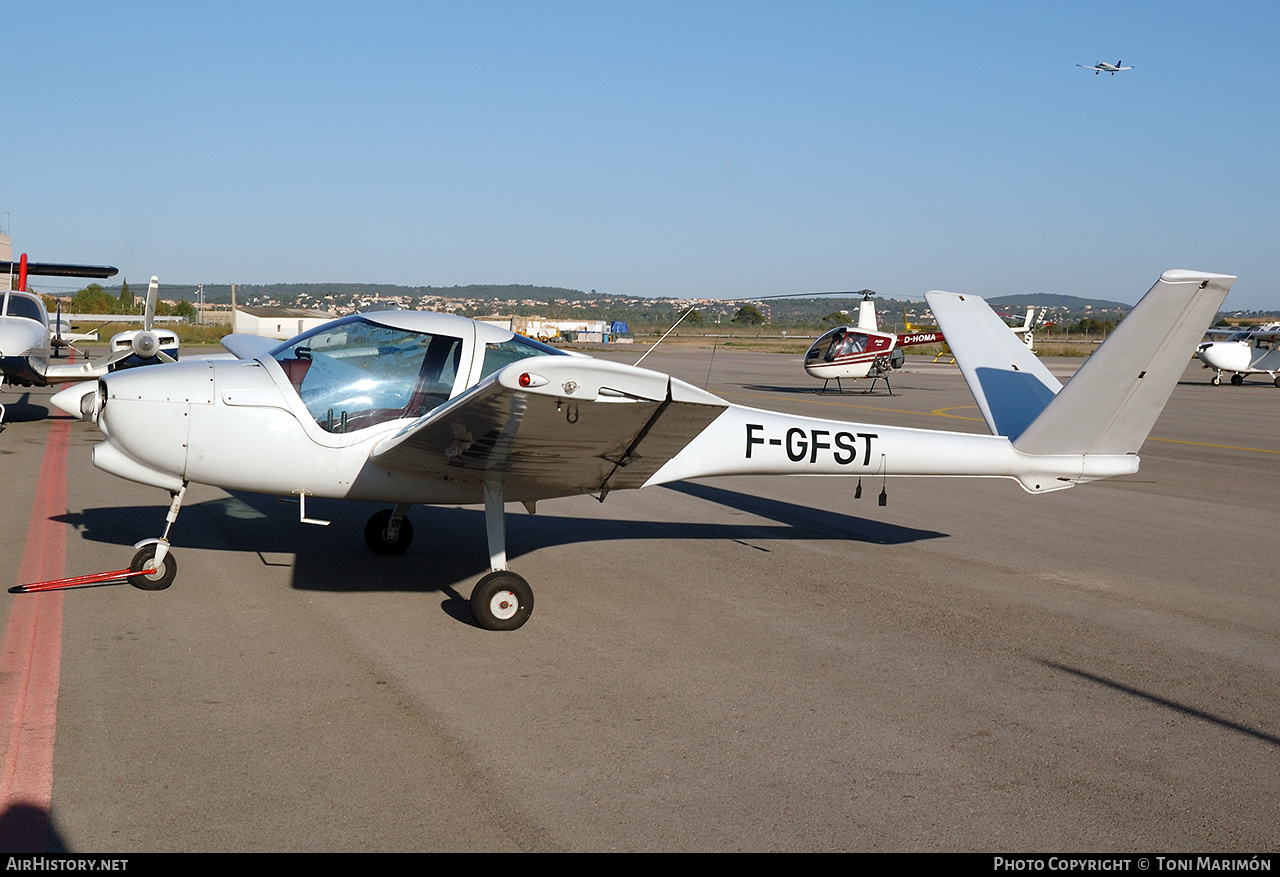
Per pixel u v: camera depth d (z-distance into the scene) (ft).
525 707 13.24
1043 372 23.58
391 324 18.75
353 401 18.15
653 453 16.90
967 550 24.66
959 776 11.46
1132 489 35.70
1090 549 25.05
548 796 10.62
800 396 79.15
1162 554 24.56
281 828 9.71
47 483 30.22
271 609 17.48
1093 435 22.34
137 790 10.43
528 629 16.88
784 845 9.70
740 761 11.69
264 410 17.75
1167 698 14.33
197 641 15.57
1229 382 114.73
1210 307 21.15
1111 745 12.53
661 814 10.27
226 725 12.27
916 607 19.03
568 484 19.20
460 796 10.55
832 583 20.79
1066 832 10.16
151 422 17.43
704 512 29.32
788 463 21.17
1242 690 14.75
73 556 20.89
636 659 15.43
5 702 12.80
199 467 17.78
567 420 14.78
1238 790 11.28
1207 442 51.37
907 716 13.34
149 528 23.89
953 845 9.82
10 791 10.32
